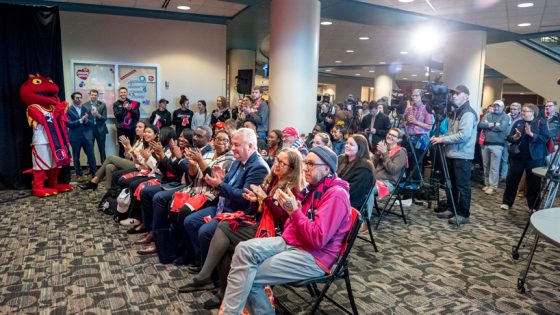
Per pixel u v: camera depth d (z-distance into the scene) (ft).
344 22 25.29
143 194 12.00
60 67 17.85
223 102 23.26
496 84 55.47
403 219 14.76
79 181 20.02
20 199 16.28
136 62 23.84
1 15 16.56
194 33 24.75
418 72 56.75
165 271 9.80
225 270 8.00
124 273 9.66
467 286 9.48
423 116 17.19
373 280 9.69
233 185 9.10
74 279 9.30
